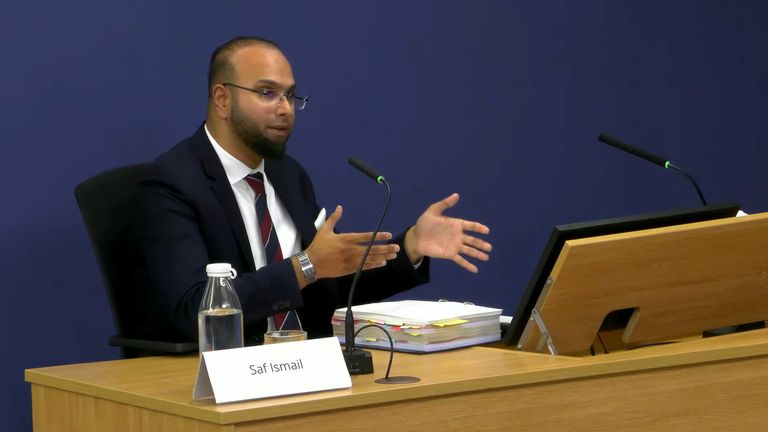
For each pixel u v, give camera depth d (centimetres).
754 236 557
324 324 680
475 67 935
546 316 525
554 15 978
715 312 573
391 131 894
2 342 736
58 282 756
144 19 783
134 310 653
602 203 1007
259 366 430
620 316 562
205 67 810
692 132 1058
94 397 480
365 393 430
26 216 742
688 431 507
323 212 710
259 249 671
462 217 929
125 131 777
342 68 869
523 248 963
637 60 1027
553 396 477
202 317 481
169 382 482
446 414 452
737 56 1087
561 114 982
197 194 638
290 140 844
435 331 546
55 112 751
